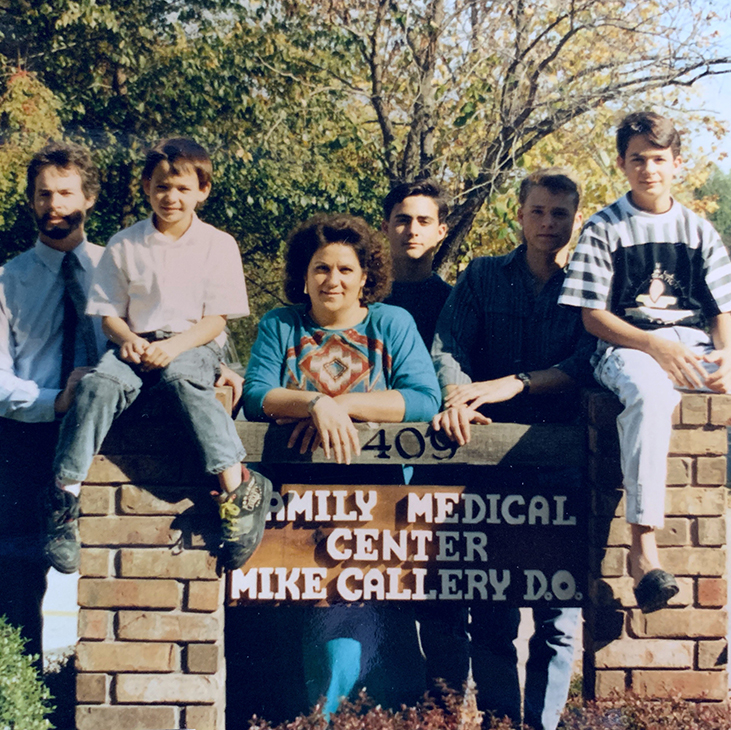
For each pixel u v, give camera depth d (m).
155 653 2.24
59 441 2.07
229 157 4.00
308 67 4.22
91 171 2.60
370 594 2.32
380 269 2.37
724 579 2.28
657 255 2.32
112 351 2.12
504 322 2.57
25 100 3.39
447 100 4.23
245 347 3.84
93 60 3.70
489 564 2.33
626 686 2.29
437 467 2.45
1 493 2.46
